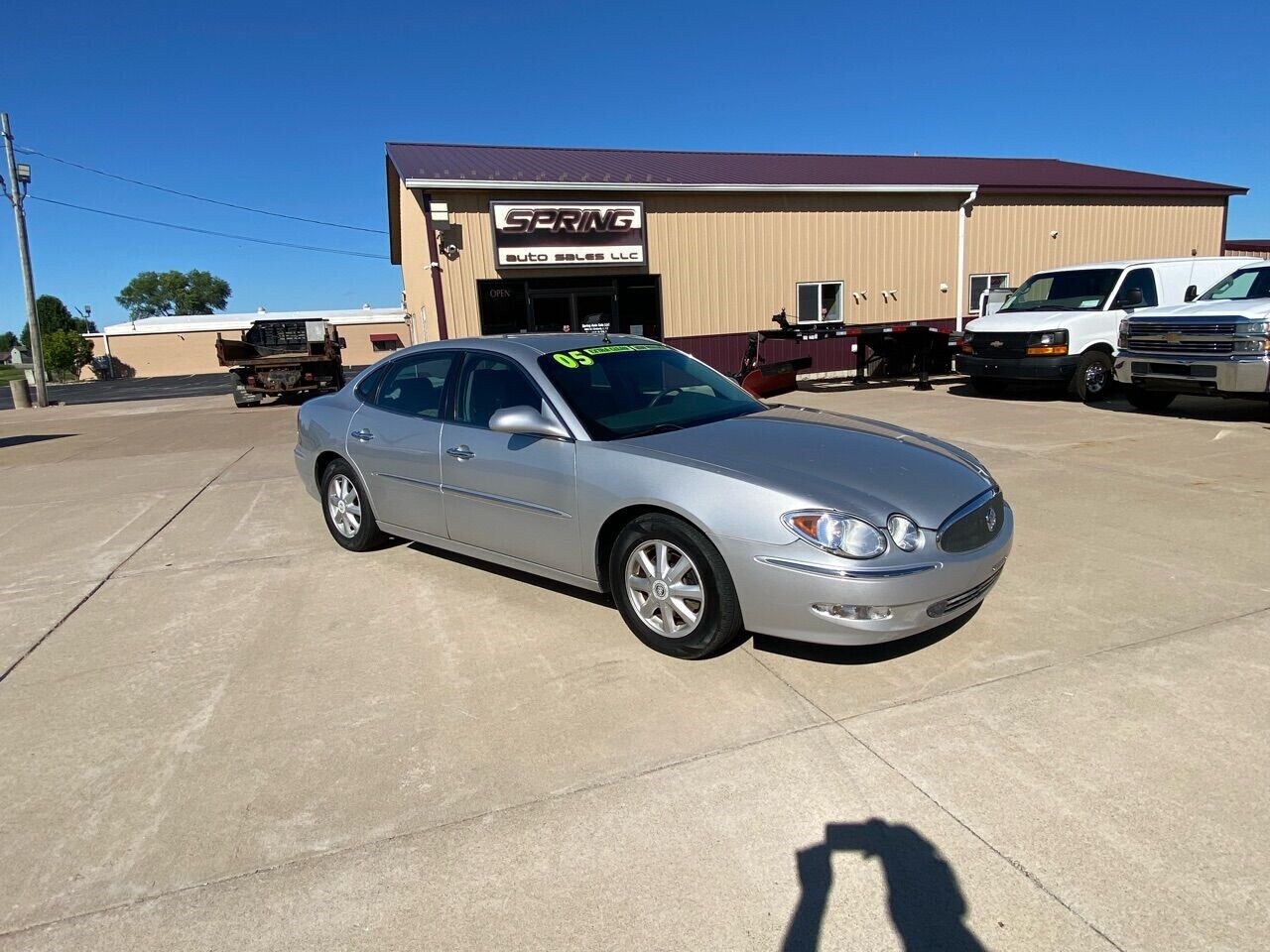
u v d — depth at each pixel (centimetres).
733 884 218
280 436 1177
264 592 457
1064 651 343
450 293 1487
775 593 311
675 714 305
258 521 627
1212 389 879
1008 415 1042
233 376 1878
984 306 1441
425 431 451
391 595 444
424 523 463
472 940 202
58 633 408
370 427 490
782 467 334
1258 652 335
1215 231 2059
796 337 1334
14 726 316
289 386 1834
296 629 402
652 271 1606
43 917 214
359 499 511
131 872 231
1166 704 297
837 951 195
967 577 321
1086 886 211
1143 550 468
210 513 662
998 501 364
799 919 204
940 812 243
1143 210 1967
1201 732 279
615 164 1806
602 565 378
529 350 427
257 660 367
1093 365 1141
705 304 1656
